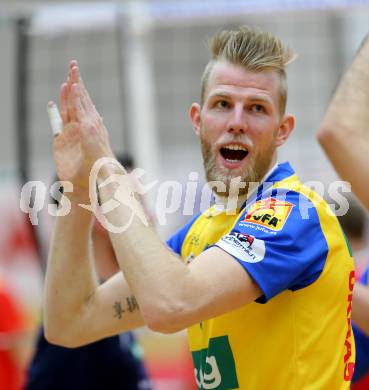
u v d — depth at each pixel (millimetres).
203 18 18578
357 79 4926
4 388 14500
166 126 25438
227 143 7547
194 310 6574
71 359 12188
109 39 23656
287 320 7215
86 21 18391
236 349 7410
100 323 8273
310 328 7176
